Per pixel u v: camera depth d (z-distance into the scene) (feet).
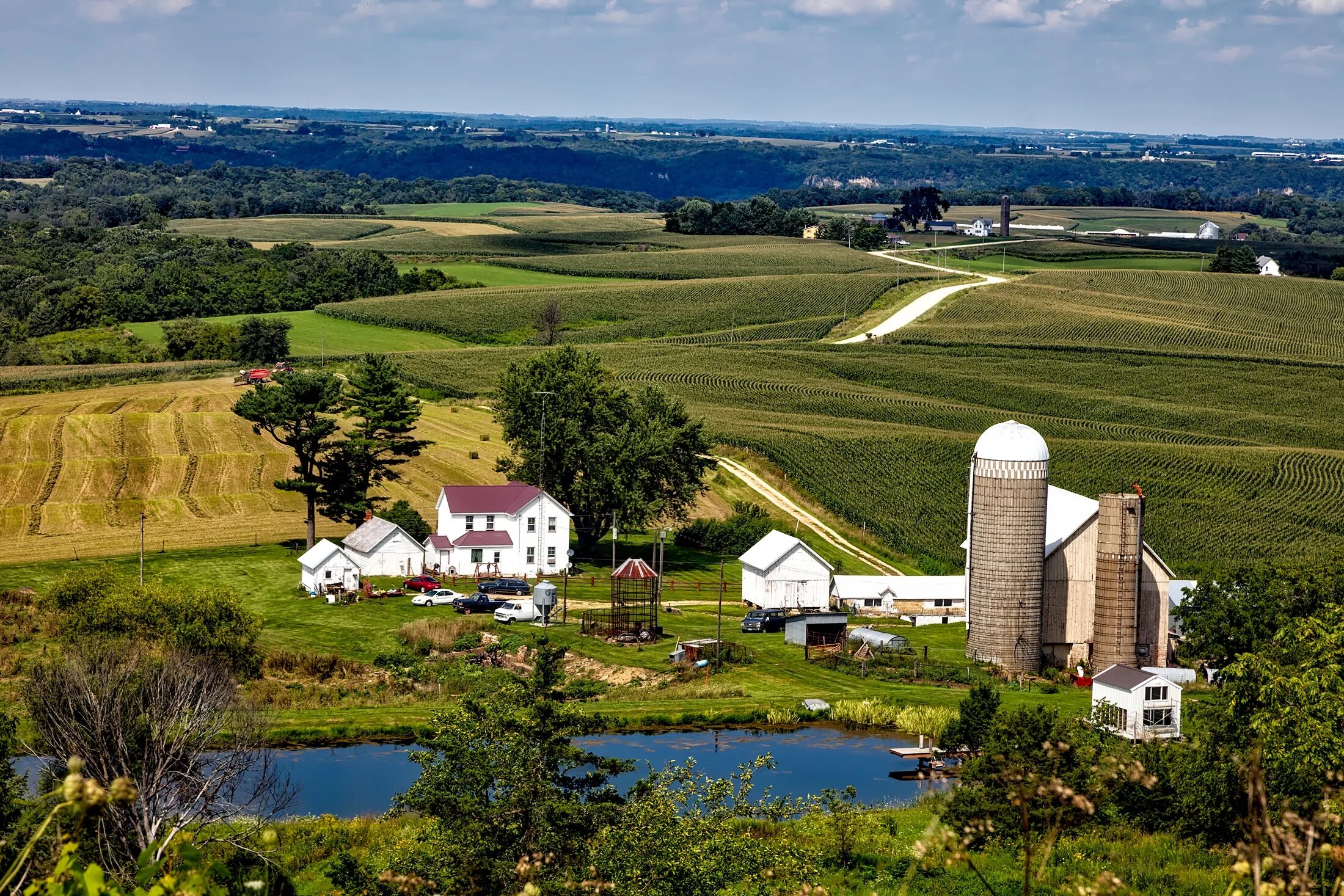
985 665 370.32
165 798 185.37
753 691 341.62
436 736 173.68
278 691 326.85
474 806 161.68
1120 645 370.32
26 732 262.88
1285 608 347.77
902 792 256.93
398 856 166.71
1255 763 59.77
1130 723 283.18
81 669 193.57
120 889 54.08
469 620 401.70
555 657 174.19
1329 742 181.27
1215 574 371.15
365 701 326.65
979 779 205.87
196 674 214.69
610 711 317.83
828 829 207.00
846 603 458.50
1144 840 203.21
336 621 402.31
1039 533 370.32
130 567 456.45
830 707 321.11
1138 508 369.30
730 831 163.43
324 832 215.31
